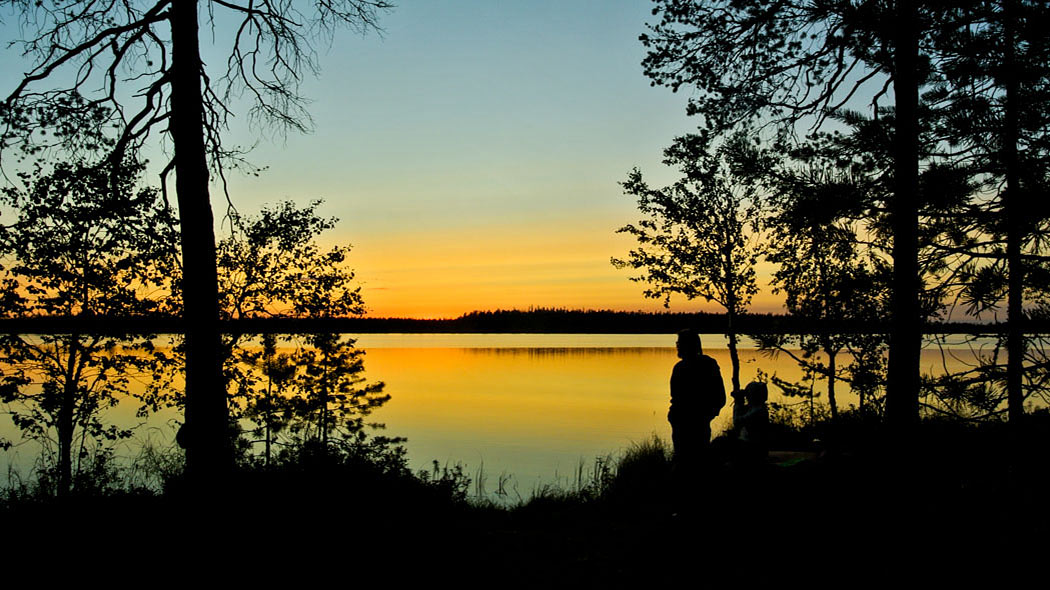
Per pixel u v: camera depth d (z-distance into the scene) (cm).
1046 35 767
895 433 834
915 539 575
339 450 751
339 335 1277
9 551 520
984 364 909
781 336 1334
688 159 1492
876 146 914
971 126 860
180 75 796
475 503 971
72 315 1106
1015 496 657
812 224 952
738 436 856
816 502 698
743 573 550
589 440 2044
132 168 1036
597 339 18088
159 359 1153
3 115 848
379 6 951
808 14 904
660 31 980
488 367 5797
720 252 1525
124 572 504
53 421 1117
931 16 823
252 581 498
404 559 540
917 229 853
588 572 574
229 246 1262
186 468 757
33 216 1059
